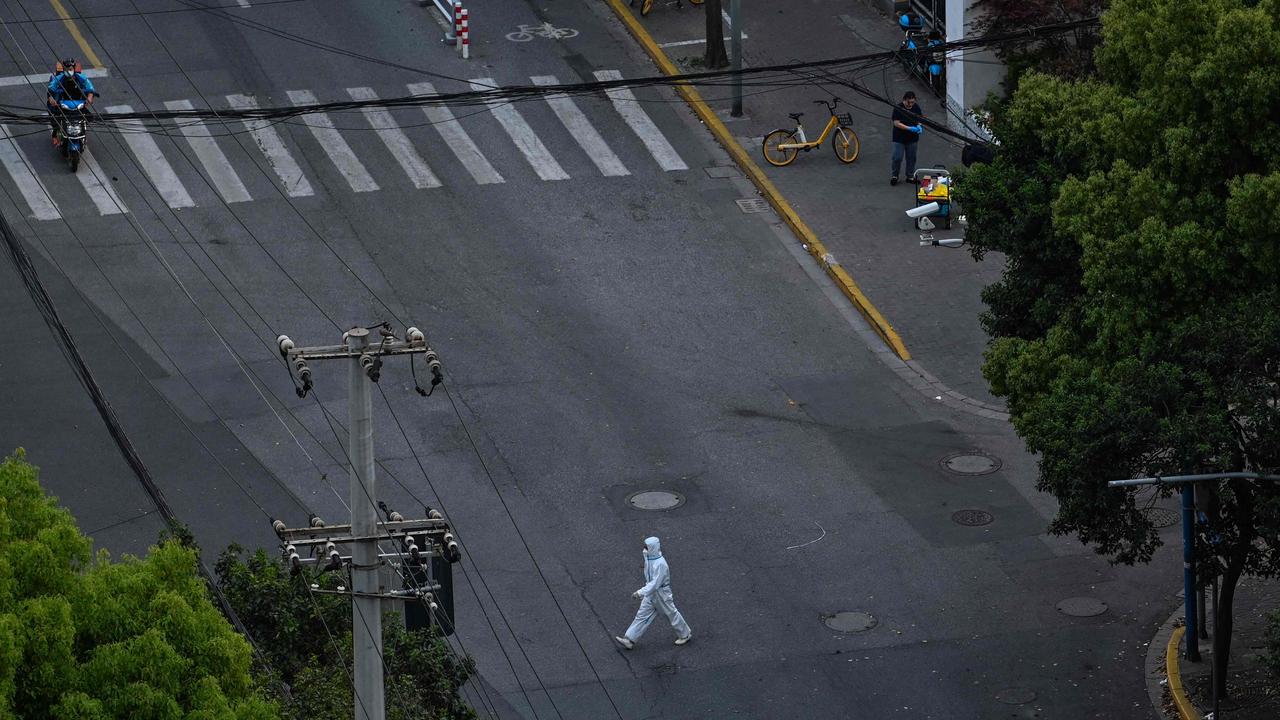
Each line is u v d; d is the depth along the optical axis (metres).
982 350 77.50
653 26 105.50
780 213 88.38
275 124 93.44
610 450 70.25
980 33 89.25
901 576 62.50
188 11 105.44
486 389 74.00
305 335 76.81
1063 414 50.38
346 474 68.12
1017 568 62.94
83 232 84.00
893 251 84.75
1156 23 50.72
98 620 33.94
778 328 79.31
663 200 89.31
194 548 42.25
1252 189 48.03
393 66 99.94
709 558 63.59
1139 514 50.56
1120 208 50.81
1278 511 47.12
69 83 88.88
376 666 38.81
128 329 76.88
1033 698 55.78
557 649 58.62
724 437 71.31
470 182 89.94
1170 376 48.25
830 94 98.56
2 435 69.38
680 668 57.66
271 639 47.44
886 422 72.56
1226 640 53.41
